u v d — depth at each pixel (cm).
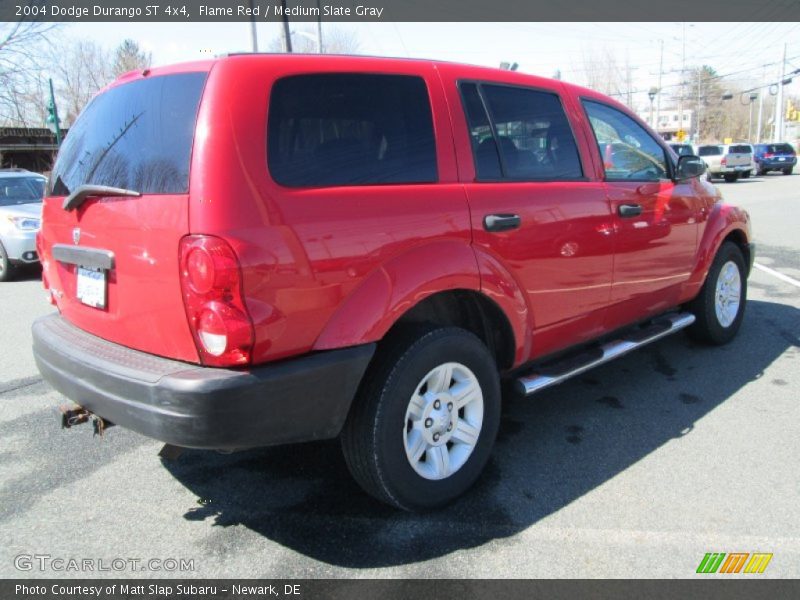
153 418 233
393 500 278
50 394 455
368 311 256
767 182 2792
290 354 243
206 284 224
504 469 333
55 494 319
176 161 238
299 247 239
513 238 311
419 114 292
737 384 439
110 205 262
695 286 470
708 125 9069
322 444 370
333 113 263
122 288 262
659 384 444
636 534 274
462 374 300
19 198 969
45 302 750
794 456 338
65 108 3300
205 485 326
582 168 366
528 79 353
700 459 337
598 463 337
